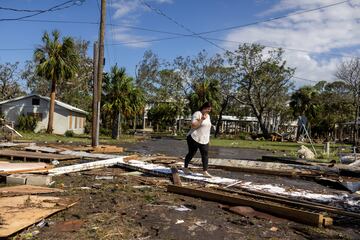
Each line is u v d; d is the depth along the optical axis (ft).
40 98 119.34
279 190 25.09
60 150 47.60
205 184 26.45
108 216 16.62
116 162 35.99
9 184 23.80
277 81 178.60
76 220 15.78
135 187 24.26
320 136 200.34
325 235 15.44
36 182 24.00
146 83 197.26
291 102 189.67
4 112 119.75
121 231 14.66
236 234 15.07
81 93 173.68
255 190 24.58
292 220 17.43
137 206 18.81
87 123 144.66
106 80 102.12
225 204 20.06
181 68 186.09
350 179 33.35
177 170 30.30
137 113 108.68
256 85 177.88
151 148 74.90
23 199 18.44
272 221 17.17
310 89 186.70
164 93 192.95
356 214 18.42
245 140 162.09
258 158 61.98
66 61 112.88
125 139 104.99
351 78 147.43
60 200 18.63
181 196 21.80
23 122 115.34
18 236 13.44
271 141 164.55
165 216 17.17
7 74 159.84
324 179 32.32
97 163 34.06
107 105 99.81
